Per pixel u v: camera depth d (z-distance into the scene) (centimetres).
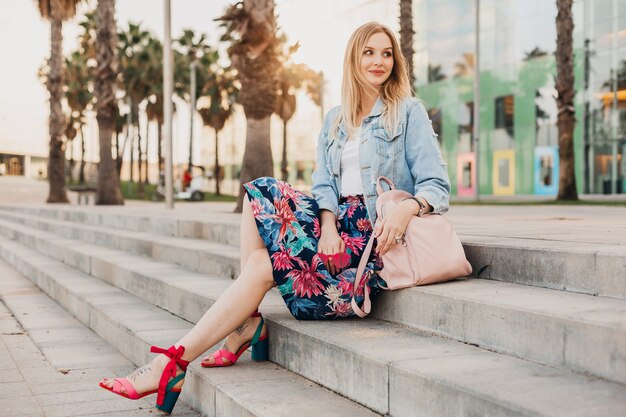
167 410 319
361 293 321
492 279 339
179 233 768
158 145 5362
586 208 1230
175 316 484
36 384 394
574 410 185
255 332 334
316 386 295
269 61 1009
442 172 330
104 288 635
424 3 3325
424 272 309
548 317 241
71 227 1046
